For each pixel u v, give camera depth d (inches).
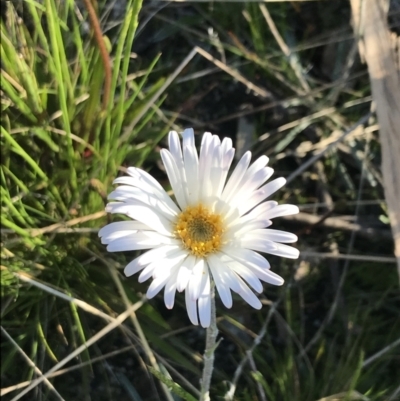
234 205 4.1
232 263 4.0
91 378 5.7
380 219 6.1
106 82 4.9
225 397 5.0
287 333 6.0
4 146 5.3
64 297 4.9
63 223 5.2
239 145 6.5
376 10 6.1
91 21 5.0
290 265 6.2
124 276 5.8
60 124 5.4
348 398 4.9
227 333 5.8
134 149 5.9
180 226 4.2
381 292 6.1
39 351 5.6
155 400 5.7
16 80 5.1
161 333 5.8
